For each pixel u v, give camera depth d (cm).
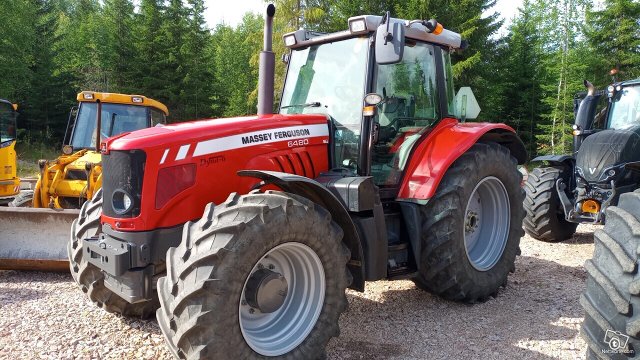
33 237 534
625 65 2411
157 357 337
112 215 328
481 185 465
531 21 2853
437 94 464
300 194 339
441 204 419
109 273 319
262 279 302
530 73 2636
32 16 2716
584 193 627
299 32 449
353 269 349
